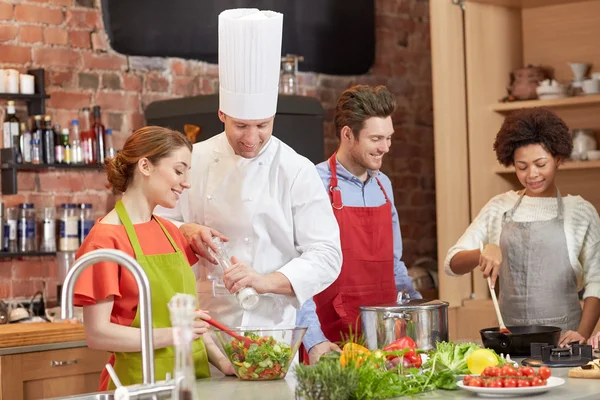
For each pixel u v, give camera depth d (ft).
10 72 15.11
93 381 13.52
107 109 16.38
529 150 11.20
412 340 8.54
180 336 6.33
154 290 8.62
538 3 18.17
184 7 17.10
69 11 16.01
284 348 8.27
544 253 11.42
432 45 17.15
